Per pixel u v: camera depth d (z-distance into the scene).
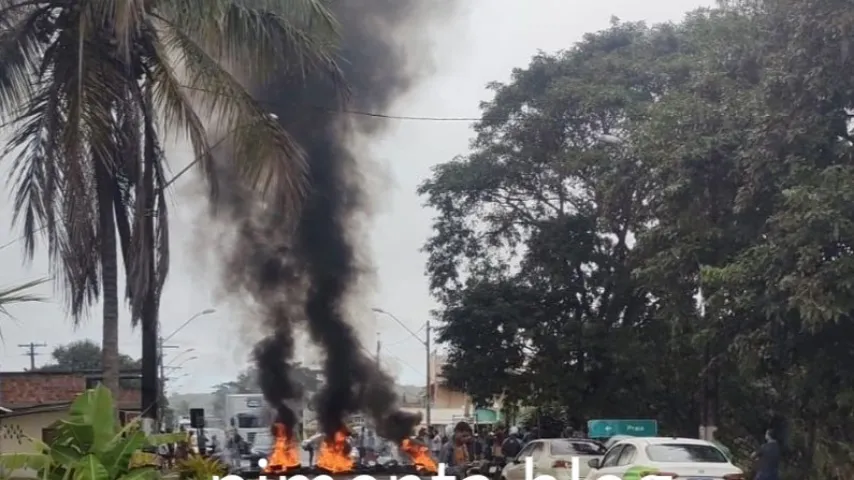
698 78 23.62
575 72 33.12
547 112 32.22
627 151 26.17
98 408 10.62
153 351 18.67
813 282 16.77
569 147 32.50
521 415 44.38
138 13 13.80
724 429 31.09
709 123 22.09
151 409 18.61
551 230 32.81
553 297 32.84
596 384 32.69
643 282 24.48
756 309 19.00
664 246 22.94
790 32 19.30
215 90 15.12
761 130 19.20
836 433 22.94
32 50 15.05
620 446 18.64
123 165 15.52
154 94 15.58
